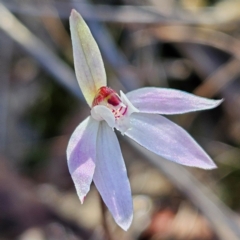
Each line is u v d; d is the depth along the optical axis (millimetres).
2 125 195
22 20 204
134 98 141
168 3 197
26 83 206
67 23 203
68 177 192
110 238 156
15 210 180
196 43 200
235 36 196
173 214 183
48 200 184
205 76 198
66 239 177
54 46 203
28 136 199
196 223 181
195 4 201
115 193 132
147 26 201
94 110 138
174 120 194
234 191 185
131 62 202
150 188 188
